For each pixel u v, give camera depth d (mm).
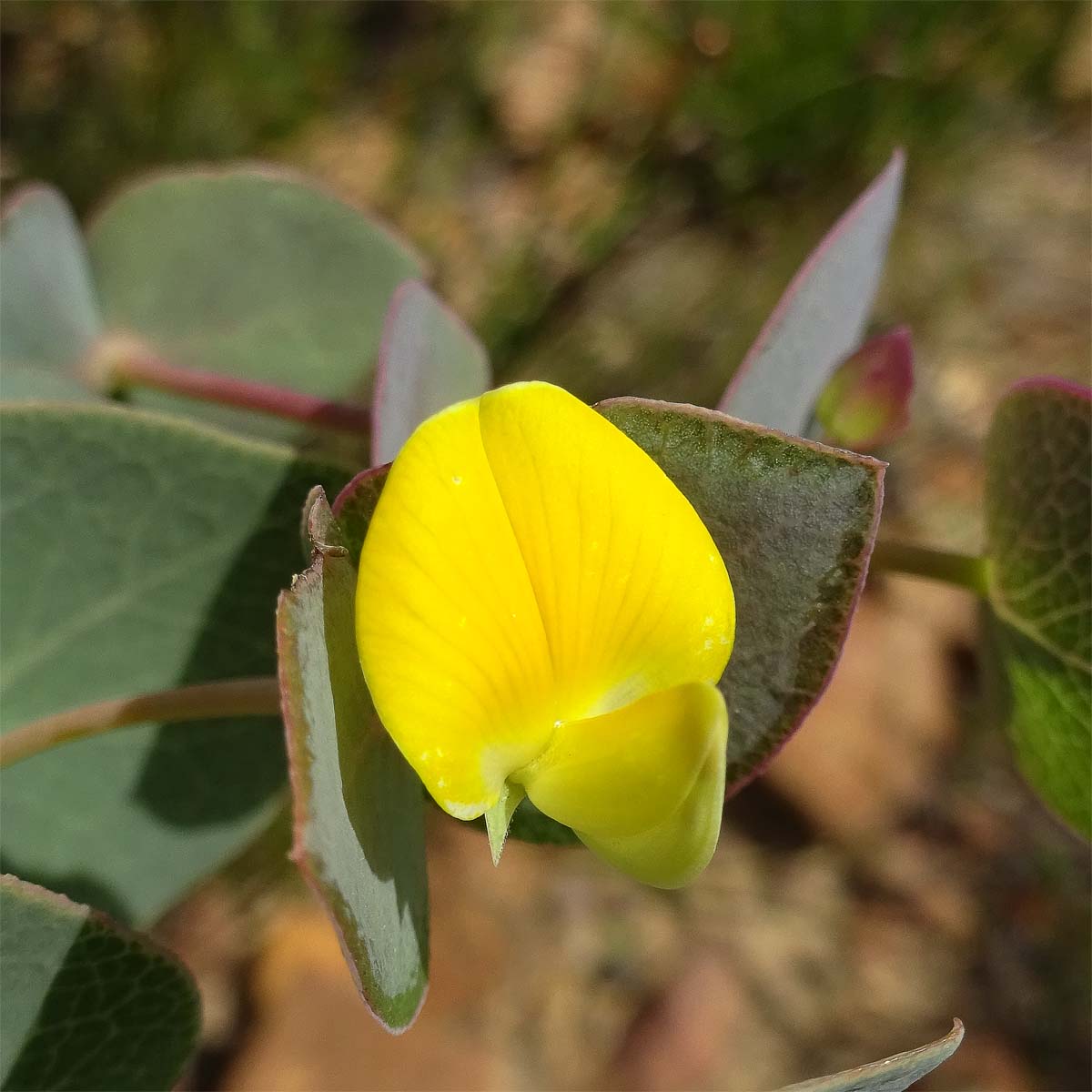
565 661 45
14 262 83
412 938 48
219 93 134
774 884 152
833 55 152
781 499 47
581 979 143
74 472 65
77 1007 56
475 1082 130
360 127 149
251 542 69
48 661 69
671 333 148
